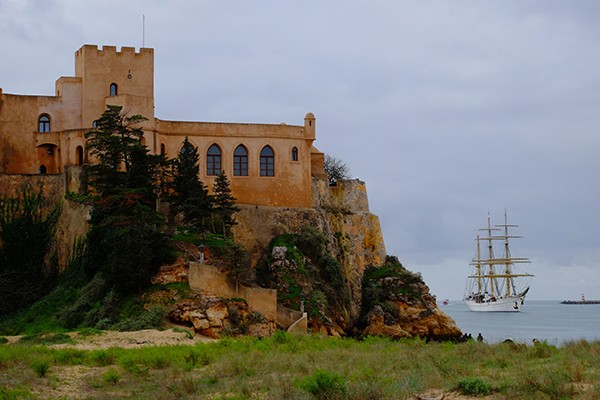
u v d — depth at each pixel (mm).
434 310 90188
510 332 122562
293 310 72938
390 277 91562
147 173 73688
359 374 35812
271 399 31766
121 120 75500
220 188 77812
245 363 41844
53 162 84000
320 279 82000
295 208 87500
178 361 44094
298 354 46500
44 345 53156
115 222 69938
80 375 41344
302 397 31297
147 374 41188
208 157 86000
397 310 88938
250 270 80812
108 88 86250
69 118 85812
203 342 57250
